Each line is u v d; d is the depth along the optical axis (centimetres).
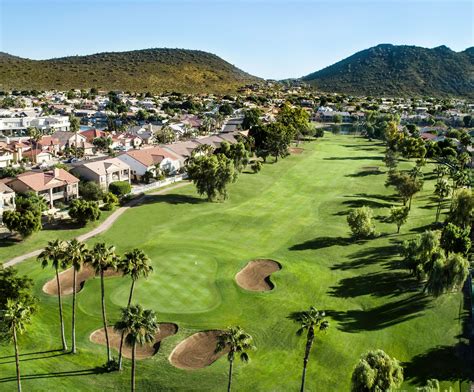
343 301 6919
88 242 8831
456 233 7812
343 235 9769
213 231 9862
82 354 5538
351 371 5306
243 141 18238
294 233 9881
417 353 5619
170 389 4997
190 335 5991
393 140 19075
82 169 12188
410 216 11094
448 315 6400
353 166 17050
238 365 5400
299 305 6769
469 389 4984
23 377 5034
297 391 4978
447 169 15900
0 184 10200
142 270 5216
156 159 14400
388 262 8275
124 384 5056
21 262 7812
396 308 6656
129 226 9862
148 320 4553
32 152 16400
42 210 9994
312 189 13638
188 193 12694
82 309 6500
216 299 6888
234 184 13700
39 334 5856
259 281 7606
